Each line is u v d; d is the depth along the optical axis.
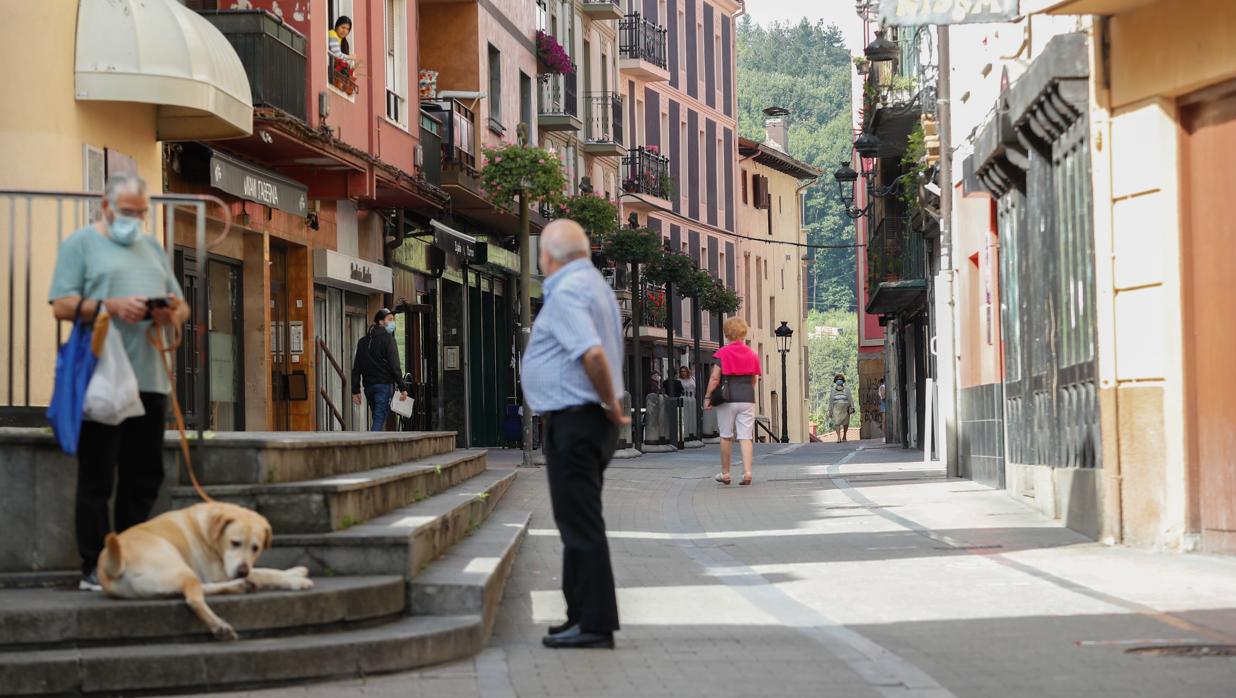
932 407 31.03
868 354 76.00
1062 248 16.03
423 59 39.28
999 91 20.20
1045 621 9.97
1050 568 12.61
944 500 19.64
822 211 137.38
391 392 27.00
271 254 26.58
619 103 58.62
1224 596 10.84
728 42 78.25
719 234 75.38
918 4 16.03
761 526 16.94
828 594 11.49
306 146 23.94
